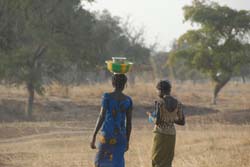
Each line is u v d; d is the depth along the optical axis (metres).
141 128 83.38
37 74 99.75
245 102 145.00
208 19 130.12
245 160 37.41
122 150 23.70
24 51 96.94
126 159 42.44
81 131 74.38
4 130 70.62
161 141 27.56
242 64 130.62
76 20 101.38
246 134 53.50
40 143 59.69
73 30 100.69
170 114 27.52
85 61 107.81
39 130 73.19
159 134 27.61
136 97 134.00
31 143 60.06
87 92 135.75
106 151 23.55
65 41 100.12
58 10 98.69
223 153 41.34
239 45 130.50
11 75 97.62
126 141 23.83
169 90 28.00
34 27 94.81
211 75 135.00
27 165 42.31
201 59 131.38
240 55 130.00
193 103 138.88
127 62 24.08
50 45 97.69
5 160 45.78
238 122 89.44
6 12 85.00
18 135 68.31
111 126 23.55
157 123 27.61
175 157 41.38
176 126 79.25
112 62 23.92
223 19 130.00
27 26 92.50
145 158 41.69
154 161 27.86
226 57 129.38
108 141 23.47
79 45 102.12
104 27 109.00
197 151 44.50
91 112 112.06
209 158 38.41
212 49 131.75
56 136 67.31
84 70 111.62
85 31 102.56
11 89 132.00
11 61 94.69
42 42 97.06
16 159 46.41
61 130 74.94
